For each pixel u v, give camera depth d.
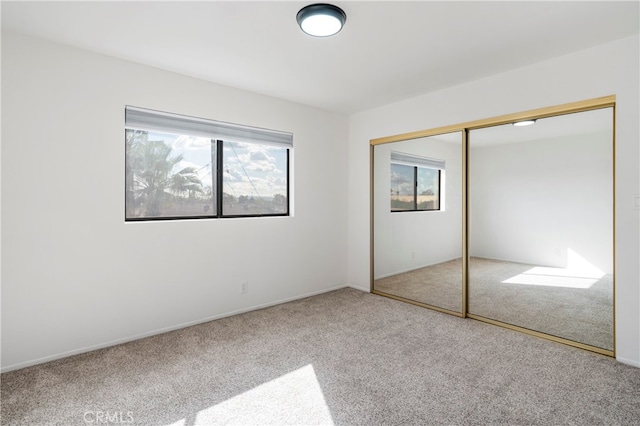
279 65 2.95
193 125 3.25
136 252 2.93
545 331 3.03
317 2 2.00
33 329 2.46
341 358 2.58
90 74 2.67
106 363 2.49
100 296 2.75
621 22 2.24
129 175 2.99
